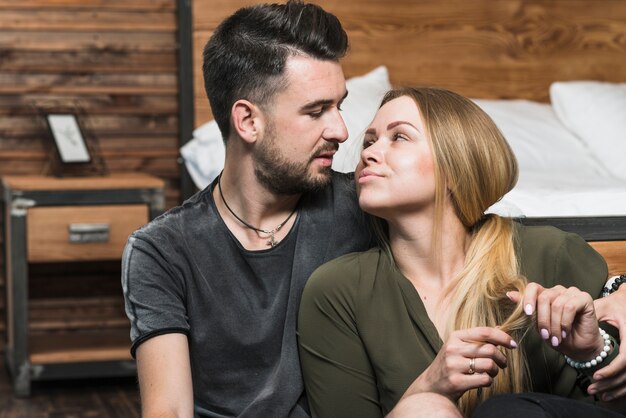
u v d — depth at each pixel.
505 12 3.79
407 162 1.62
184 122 3.62
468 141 1.63
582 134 3.41
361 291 1.64
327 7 3.65
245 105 1.71
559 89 3.51
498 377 1.57
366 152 1.66
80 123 3.56
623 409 1.55
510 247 1.64
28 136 3.61
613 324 1.54
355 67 3.69
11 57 3.59
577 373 1.61
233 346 1.68
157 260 1.67
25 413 3.08
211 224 1.72
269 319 1.69
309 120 1.70
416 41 3.73
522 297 1.48
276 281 1.71
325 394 1.66
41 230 3.25
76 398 3.27
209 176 3.11
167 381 1.61
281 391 1.67
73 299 3.68
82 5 3.62
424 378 1.45
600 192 2.46
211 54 1.78
